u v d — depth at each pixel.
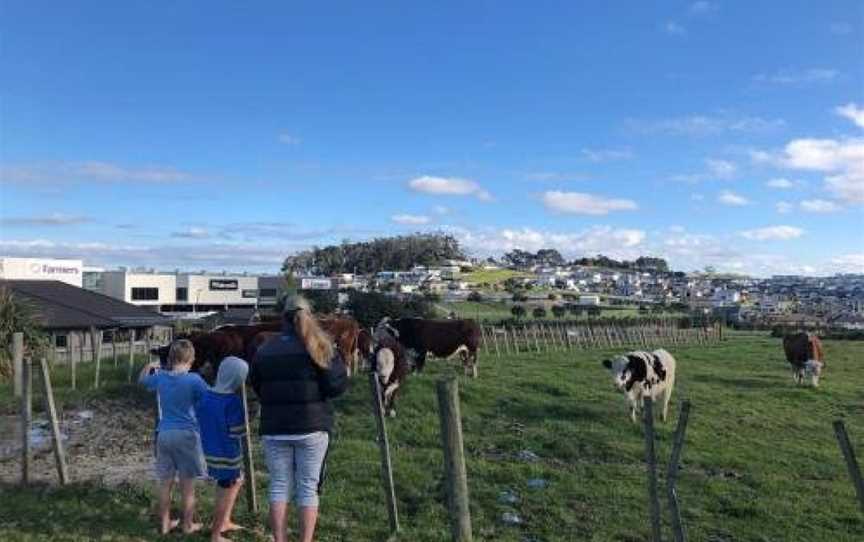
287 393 7.18
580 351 39.59
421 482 12.00
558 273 196.50
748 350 41.09
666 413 19.59
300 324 7.20
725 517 12.30
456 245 192.38
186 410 8.52
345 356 21.48
